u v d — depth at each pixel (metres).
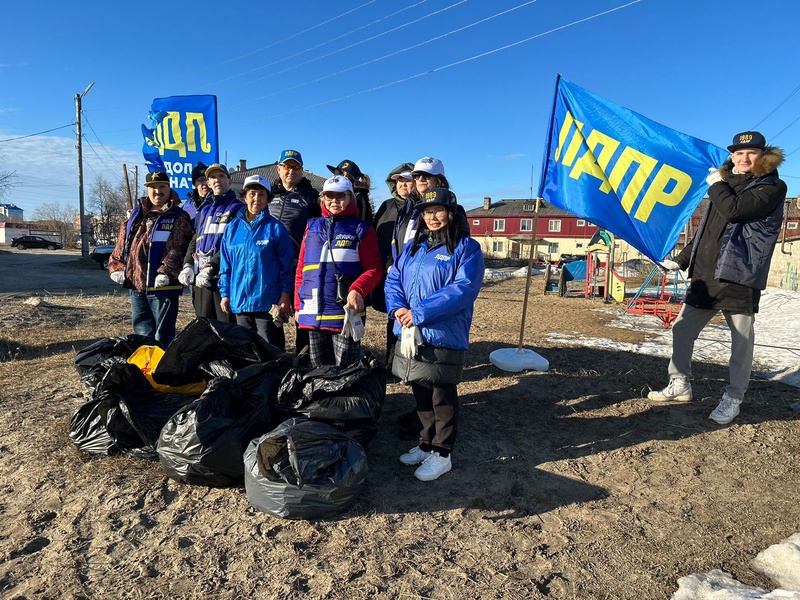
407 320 3.00
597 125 4.95
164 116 7.41
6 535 2.57
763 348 7.00
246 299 3.95
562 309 11.92
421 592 2.24
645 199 4.77
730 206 3.68
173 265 4.61
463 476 3.26
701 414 4.29
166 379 3.49
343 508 2.79
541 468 3.39
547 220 51.62
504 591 2.26
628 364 5.88
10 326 7.60
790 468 3.42
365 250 3.61
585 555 2.53
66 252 45.12
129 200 17.03
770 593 2.16
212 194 4.71
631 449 3.67
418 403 3.30
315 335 3.70
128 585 2.23
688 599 2.19
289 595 2.20
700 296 4.15
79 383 4.82
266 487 2.67
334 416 3.12
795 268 17.38
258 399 3.12
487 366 5.70
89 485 3.01
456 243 3.08
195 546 2.49
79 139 29.00
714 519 2.84
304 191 4.61
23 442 3.54
